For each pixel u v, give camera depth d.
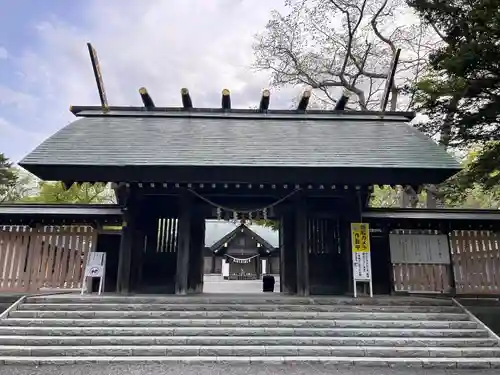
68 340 7.27
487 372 6.55
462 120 10.44
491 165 10.20
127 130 11.08
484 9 9.09
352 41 21.72
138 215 10.72
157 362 6.74
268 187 10.66
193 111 12.41
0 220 11.16
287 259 11.39
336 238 11.55
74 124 11.26
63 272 10.54
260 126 11.80
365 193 10.96
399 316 8.38
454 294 10.52
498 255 10.84
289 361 6.81
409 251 10.88
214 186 10.38
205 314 8.20
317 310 8.58
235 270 30.66
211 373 6.17
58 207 11.29
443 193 13.59
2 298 9.39
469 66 9.31
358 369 6.57
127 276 10.02
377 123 12.12
